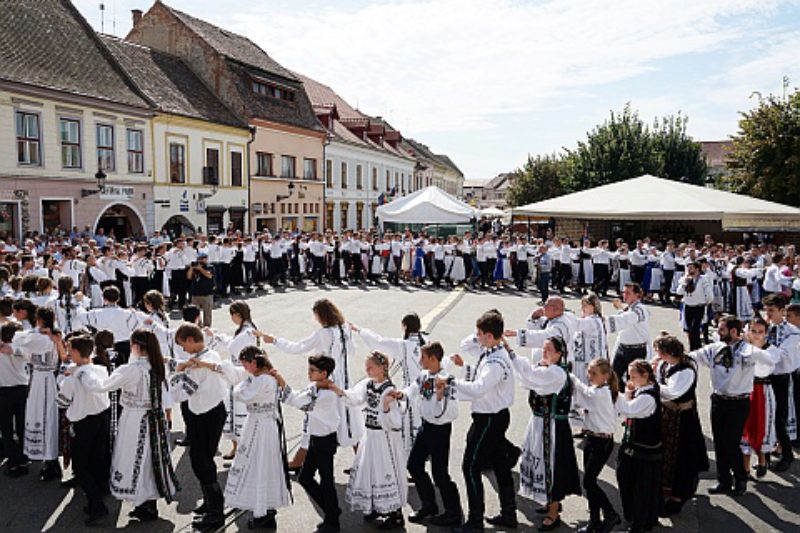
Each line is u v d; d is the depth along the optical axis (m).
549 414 5.11
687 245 18.86
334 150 36.78
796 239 26.66
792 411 6.69
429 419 5.07
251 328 6.54
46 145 18.50
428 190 21.77
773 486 6.02
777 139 30.23
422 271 20.72
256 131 28.61
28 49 19.23
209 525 5.04
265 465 4.97
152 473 5.13
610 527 5.03
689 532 5.11
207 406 5.19
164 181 23.27
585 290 19.67
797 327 6.43
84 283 12.49
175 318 13.62
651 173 35.59
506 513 5.17
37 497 5.61
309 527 5.13
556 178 49.88
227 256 16.91
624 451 5.12
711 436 7.29
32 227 18.17
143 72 24.55
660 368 5.57
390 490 5.04
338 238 21.34
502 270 19.81
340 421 5.16
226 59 27.97
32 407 5.88
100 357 5.66
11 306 6.40
